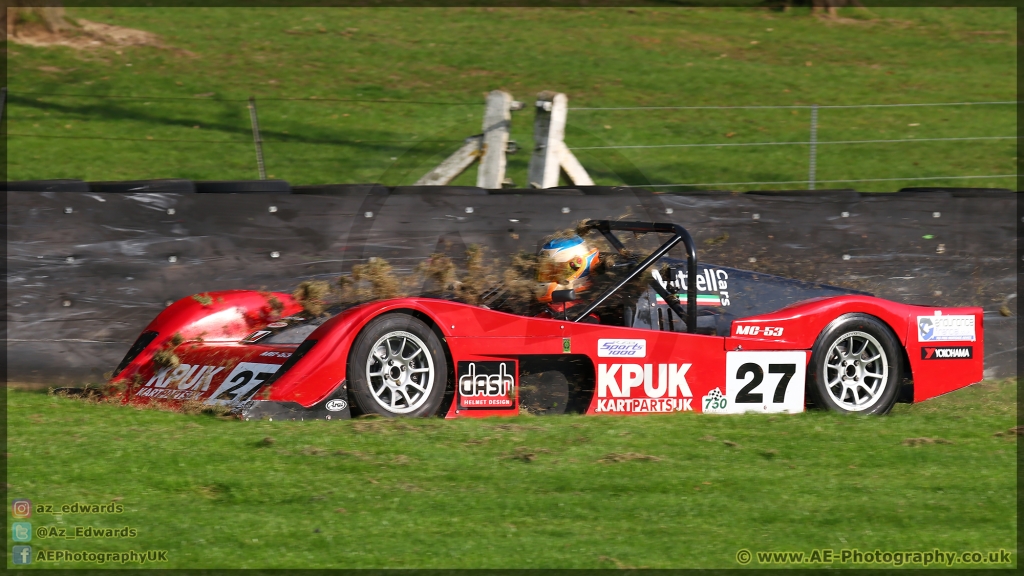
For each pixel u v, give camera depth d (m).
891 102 60.31
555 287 20.33
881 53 74.31
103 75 59.28
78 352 23.02
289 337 20.92
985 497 14.01
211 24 72.88
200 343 21.14
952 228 27.52
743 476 14.66
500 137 29.56
